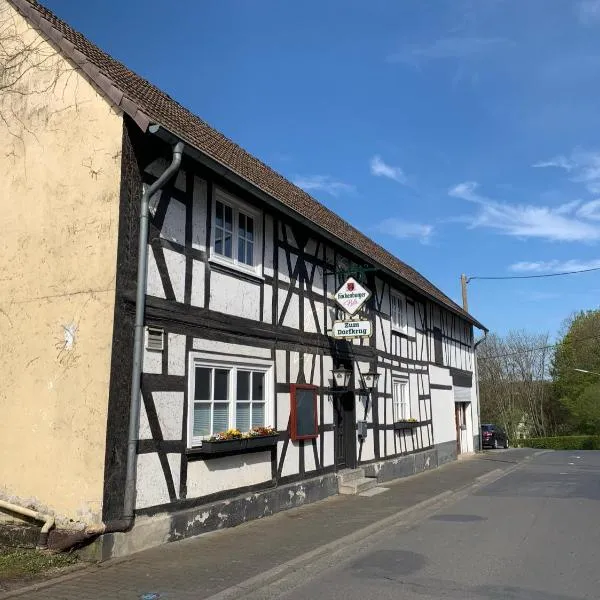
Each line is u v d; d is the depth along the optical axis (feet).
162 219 25.53
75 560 21.20
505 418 170.40
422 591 18.45
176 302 25.88
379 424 49.29
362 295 38.06
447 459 69.21
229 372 29.35
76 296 23.48
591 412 147.23
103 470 21.70
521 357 176.14
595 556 22.67
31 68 26.40
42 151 25.46
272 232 34.17
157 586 18.54
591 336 164.86
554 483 46.93
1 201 26.18
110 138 23.94
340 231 49.37
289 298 35.27
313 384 37.35
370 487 42.39
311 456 36.45
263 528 27.71
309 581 19.83
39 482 22.95
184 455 25.53
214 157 26.17
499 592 18.24
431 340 67.72
